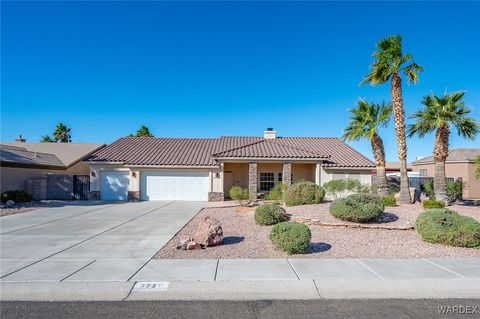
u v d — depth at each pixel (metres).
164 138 33.62
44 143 36.88
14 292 6.16
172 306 5.68
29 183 25.83
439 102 19.08
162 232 12.26
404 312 5.50
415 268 7.66
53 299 5.96
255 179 25.67
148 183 26.05
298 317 5.29
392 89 19.30
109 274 7.09
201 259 8.36
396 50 18.66
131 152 28.27
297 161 25.61
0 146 27.47
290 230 9.02
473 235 9.59
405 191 18.84
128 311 5.46
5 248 9.59
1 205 20.94
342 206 12.51
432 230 10.09
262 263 8.00
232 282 6.61
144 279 6.78
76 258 8.45
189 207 20.84
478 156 22.36
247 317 5.28
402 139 19.00
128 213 17.89
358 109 21.75
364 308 5.66
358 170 26.22
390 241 10.46
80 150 34.84
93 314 5.34
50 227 13.35
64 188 26.95
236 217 15.73
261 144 28.30
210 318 5.23
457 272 7.38
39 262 8.05
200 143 32.12
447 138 19.17
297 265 7.83
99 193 25.91
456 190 22.31
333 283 6.64
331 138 33.84
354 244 10.05
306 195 16.59
